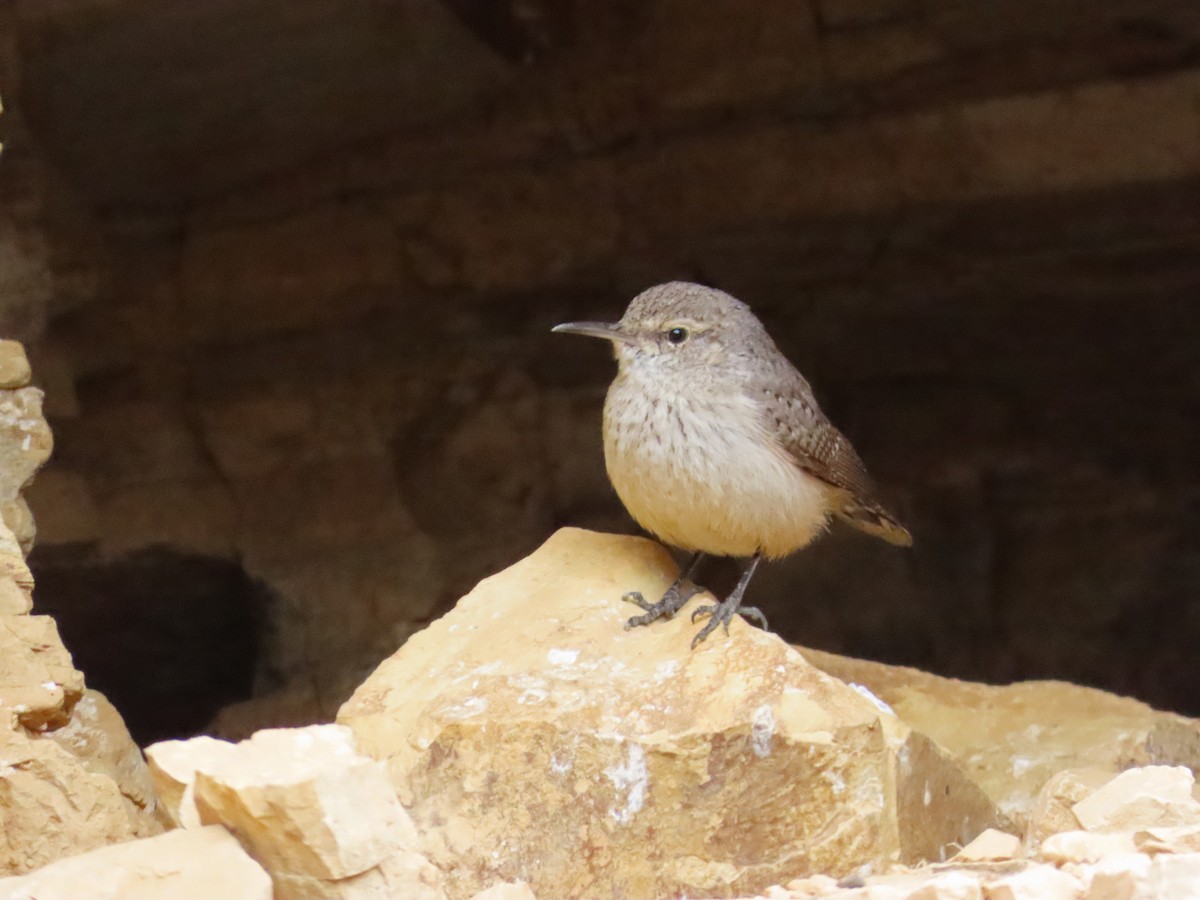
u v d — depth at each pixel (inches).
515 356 597.3
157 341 562.9
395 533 575.8
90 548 537.0
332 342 584.7
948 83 527.2
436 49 518.3
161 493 555.2
